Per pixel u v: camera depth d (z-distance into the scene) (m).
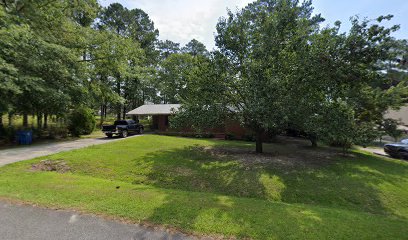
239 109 10.15
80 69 15.50
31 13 13.05
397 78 15.42
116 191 4.74
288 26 8.48
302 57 8.03
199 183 6.89
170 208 3.80
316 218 3.73
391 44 7.51
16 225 3.20
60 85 14.16
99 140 16.75
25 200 4.07
